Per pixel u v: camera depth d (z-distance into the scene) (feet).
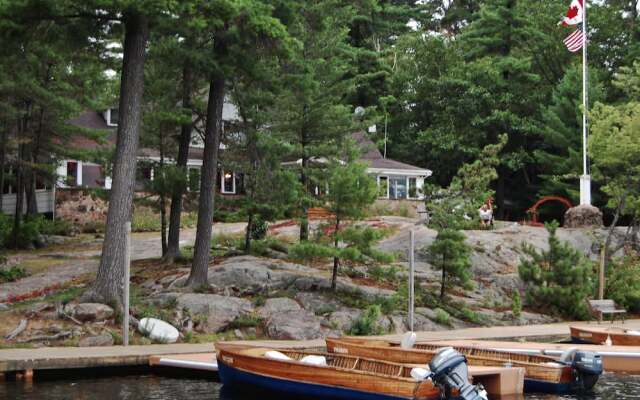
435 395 44.80
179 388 51.39
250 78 82.23
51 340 60.49
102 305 65.36
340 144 101.45
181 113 86.28
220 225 131.03
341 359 51.75
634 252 114.21
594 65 185.78
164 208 93.15
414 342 58.03
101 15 67.67
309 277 80.59
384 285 86.79
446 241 82.99
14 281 85.40
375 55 197.57
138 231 129.90
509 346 64.69
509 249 105.40
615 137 104.88
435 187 87.25
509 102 184.44
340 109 100.73
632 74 126.72
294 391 48.70
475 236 108.37
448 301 84.17
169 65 84.69
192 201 101.91
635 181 107.34
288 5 77.77
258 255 95.20
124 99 69.15
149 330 64.08
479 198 86.99
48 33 70.74
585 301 88.43
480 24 194.18
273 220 92.73
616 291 93.81
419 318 77.56
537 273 89.45
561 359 53.78
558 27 187.11
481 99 184.24
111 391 49.78
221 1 63.10
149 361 56.18
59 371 53.36
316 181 88.99
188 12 63.57
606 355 62.49
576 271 88.48
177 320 67.21
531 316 85.76
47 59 112.47
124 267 65.77
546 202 178.60
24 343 59.57
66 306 65.16
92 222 137.18
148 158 101.04
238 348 54.29
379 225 114.11
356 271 88.63
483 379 50.42
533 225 128.88
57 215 136.98
